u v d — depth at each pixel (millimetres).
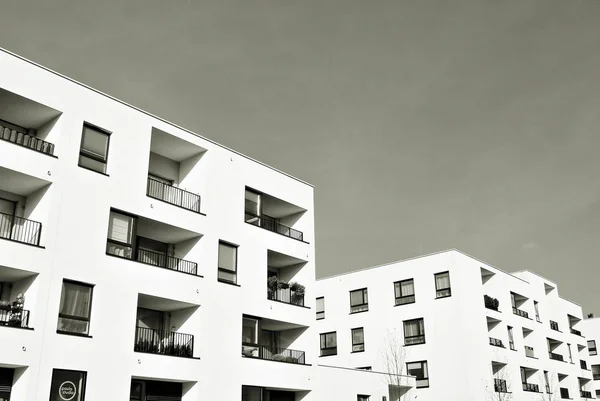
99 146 23219
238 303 26547
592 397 56156
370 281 44094
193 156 27672
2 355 18594
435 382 38781
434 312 40156
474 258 42219
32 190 21672
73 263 21062
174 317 25625
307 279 31078
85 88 23125
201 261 25547
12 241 19703
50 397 19453
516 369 42781
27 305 20000
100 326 21281
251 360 26328
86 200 22031
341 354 43875
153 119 25312
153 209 24250
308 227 32000
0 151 20109
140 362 22188
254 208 29219
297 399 29250
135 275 22844
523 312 46812
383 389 33938
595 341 65312
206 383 24172
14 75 21125
